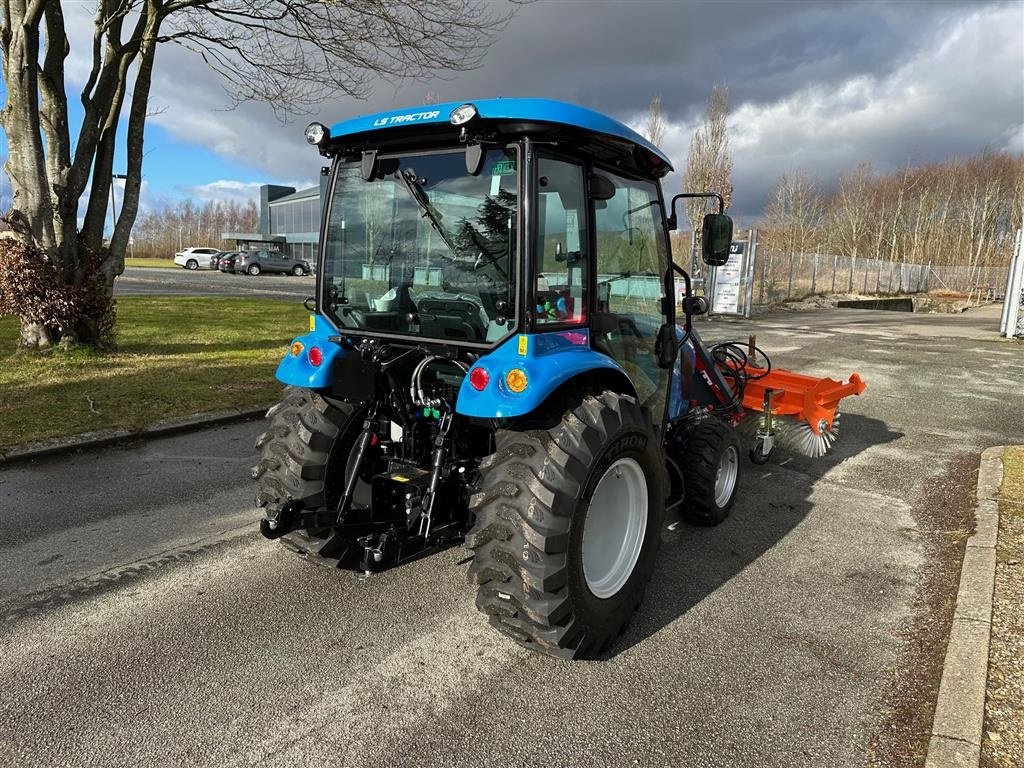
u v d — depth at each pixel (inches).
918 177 2309.3
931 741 92.4
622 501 121.1
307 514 114.7
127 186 359.3
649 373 147.3
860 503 191.3
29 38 300.8
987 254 1953.7
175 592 133.0
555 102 104.6
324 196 137.9
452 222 116.8
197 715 97.6
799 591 139.6
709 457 162.1
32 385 287.7
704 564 151.6
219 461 215.2
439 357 120.3
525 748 92.4
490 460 108.8
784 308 912.3
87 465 209.3
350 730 95.2
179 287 921.5
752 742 94.7
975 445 250.1
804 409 216.1
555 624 104.6
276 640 117.2
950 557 156.5
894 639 121.9
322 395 132.7
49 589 133.2
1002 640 115.8
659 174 143.0
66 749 90.4
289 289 939.3
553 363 107.8
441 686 105.6
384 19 355.6
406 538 114.7
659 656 115.5
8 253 323.6
